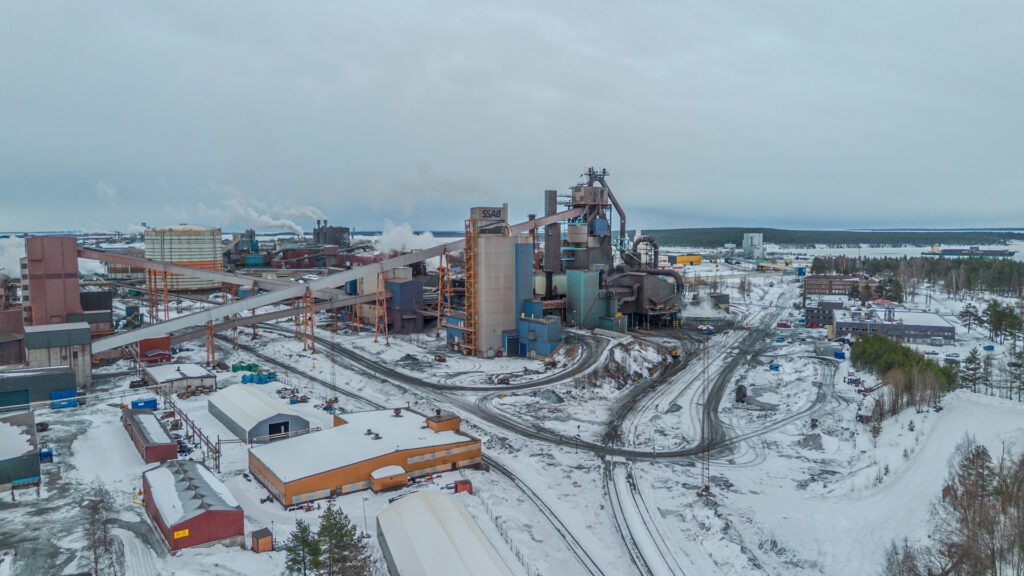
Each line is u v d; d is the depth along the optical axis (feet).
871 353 373.81
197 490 184.14
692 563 172.04
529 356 411.95
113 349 384.68
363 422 253.03
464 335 426.51
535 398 325.21
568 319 493.36
